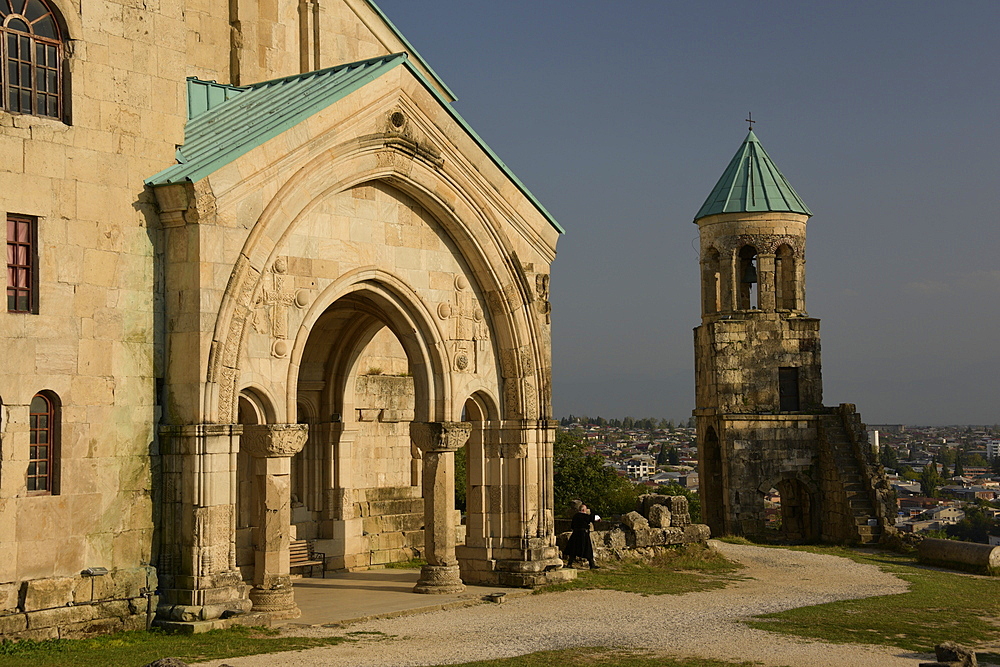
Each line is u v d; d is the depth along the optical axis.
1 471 19.59
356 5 33.00
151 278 21.92
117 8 21.84
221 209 22.03
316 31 31.91
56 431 20.48
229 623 21.11
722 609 24.30
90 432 20.84
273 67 30.91
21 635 19.42
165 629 20.89
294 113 23.56
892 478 184.12
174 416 21.83
